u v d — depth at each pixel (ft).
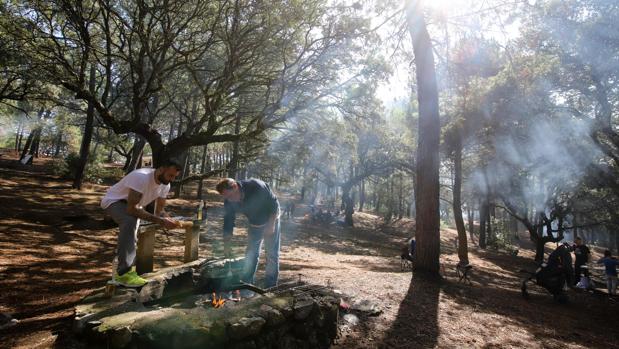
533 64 45.44
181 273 15.67
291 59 34.60
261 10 29.12
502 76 45.80
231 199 14.66
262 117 33.50
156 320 10.04
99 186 82.69
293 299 13.03
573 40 43.47
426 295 22.57
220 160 160.35
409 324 16.60
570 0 42.52
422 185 29.78
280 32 32.22
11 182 66.59
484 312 21.18
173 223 13.06
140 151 67.36
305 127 57.98
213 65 41.68
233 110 44.73
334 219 102.83
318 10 30.71
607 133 47.60
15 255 26.99
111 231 42.60
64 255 29.17
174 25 31.37
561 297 30.25
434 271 29.09
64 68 32.22
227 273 16.35
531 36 47.34
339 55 34.27
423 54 30.91
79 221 44.73
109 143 76.59
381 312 17.54
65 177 82.69
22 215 42.73
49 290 19.76
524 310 24.35
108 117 35.65
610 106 47.34
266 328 11.26
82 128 119.14
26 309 16.39
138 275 14.53
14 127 120.88
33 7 29.58
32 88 45.50
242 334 10.42
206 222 61.41
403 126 93.09
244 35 29.84
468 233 148.56
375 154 107.65
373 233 97.14
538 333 18.84
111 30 39.91
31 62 29.96
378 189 151.94
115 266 12.89
